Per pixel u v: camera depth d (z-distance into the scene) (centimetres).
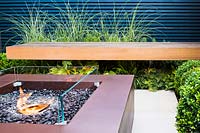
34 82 295
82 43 457
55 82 291
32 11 594
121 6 580
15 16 600
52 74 324
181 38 587
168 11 579
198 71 286
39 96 273
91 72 302
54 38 507
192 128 231
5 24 600
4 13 603
